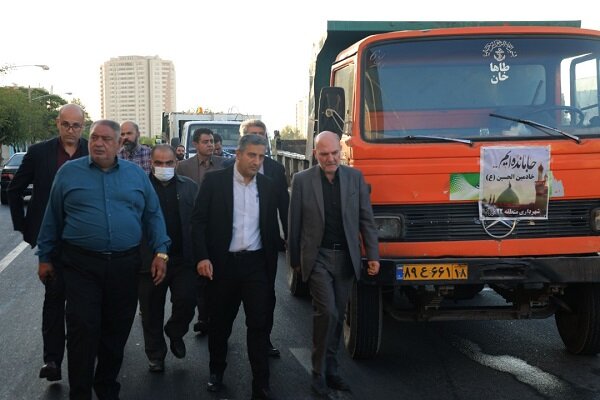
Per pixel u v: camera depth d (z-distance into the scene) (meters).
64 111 5.78
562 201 5.94
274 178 6.11
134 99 155.50
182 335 6.24
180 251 6.14
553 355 6.58
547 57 6.29
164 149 6.04
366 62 6.16
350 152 5.96
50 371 5.72
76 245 4.86
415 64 6.19
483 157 5.85
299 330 7.45
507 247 5.87
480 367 6.23
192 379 5.95
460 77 6.21
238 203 5.34
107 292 4.96
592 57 6.36
